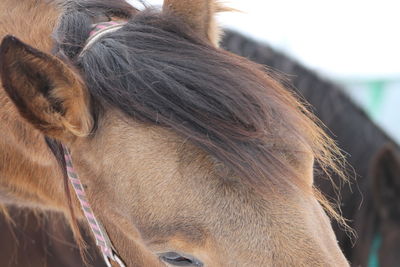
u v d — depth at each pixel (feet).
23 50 10.18
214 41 12.73
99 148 11.13
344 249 19.44
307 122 11.14
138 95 10.66
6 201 14.70
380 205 18.88
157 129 10.59
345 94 20.33
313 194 10.64
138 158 10.62
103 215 11.68
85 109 10.93
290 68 20.04
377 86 39.37
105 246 12.00
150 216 10.46
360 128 19.80
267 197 10.09
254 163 10.12
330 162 11.21
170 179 10.37
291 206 10.14
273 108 10.73
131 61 10.90
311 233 10.02
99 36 11.72
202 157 10.32
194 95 10.46
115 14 12.86
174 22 11.53
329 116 19.61
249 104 10.42
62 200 13.51
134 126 10.75
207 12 12.37
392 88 39.06
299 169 10.59
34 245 17.52
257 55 20.29
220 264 10.21
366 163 19.48
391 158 18.33
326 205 11.09
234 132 10.23
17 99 10.59
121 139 10.84
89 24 12.25
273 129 10.56
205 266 10.40
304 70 20.21
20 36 13.35
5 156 13.70
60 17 12.80
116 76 10.87
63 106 11.00
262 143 10.34
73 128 11.08
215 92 10.45
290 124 10.73
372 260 19.17
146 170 10.52
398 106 38.99
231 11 12.85
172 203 10.32
